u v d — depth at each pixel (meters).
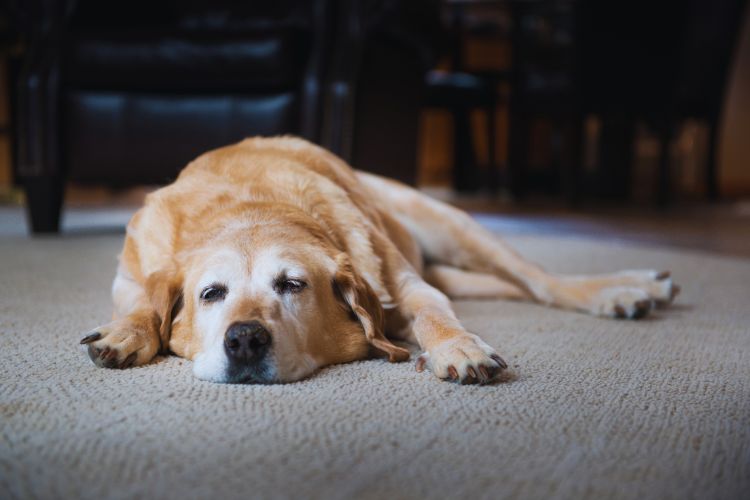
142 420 1.08
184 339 1.42
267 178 1.68
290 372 1.29
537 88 5.79
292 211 1.53
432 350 1.36
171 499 0.84
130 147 3.44
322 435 1.03
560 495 0.86
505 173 7.31
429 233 2.12
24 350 1.47
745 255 3.28
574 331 1.73
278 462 0.94
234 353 1.26
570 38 5.42
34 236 3.54
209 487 0.87
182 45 3.26
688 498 0.86
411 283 1.66
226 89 3.33
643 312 1.87
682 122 6.56
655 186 6.36
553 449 1.00
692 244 3.67
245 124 3.29
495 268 2.11
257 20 3.72
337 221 1.62
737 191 7.88
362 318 1.42
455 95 6.00
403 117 3.59
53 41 3.43
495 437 1.04
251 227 1.45
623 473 0.92
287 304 1.34
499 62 7.80
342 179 1.85
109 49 3.34
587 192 6.84
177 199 1.62
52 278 2.35
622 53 5.34
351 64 3.14
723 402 1.21
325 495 0.85
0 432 1.03
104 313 1.84
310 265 1.39
